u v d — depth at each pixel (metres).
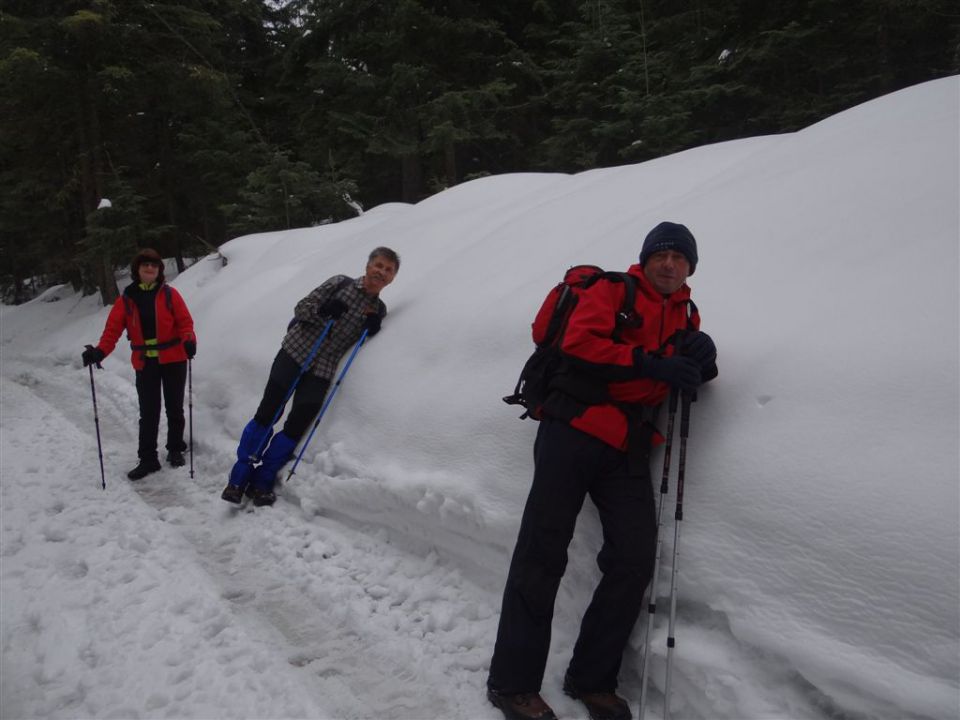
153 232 12.91
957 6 8.98
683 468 2.10
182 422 4.91
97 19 11.20
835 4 9.20
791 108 9.70
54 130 13.16
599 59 11.08
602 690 2.16
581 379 2.20
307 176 11.84
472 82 12.78
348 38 12.50
